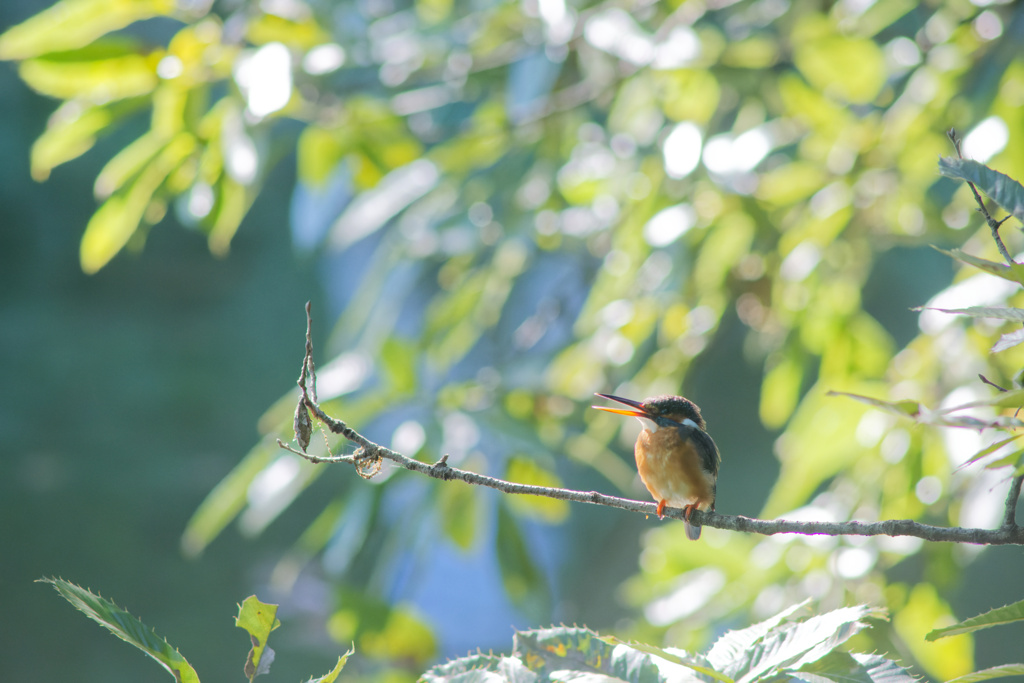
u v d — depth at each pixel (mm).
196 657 28766
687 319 12641
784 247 11406
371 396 9797
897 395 9617
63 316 36469
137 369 35938
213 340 38000
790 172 12070
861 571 9258
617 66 12062
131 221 10297
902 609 9188
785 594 9773
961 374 9148
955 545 9148
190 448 35250
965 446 8320
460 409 9828
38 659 28031
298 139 12195
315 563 26000
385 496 9234
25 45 9750
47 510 31078
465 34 12742
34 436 33219
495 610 34375
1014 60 9273
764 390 12500
